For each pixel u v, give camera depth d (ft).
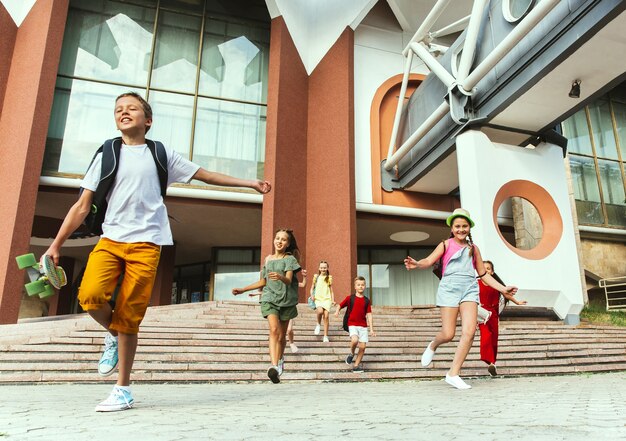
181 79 49.24
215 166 48.14
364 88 53.67
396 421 6.81
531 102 35.27
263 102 51.21
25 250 38.29
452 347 26.13
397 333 28.55
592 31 27.73
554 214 38.68
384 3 57.36
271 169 46.55
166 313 29.73
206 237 56.70
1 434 5.29
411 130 49.57
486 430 5.74
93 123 45.29
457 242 15.42
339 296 44.39
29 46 43.14
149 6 49.88
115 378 19.38
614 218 60.70
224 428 5.99
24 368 19.47
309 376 20.90
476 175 36.47
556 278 36.73
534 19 29.73
